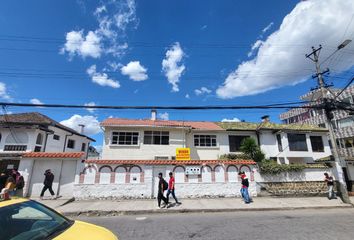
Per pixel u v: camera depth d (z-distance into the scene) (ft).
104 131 70.03
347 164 65.92
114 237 11.53
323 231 22.54
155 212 33.81
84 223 12.75
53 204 37.37
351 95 89.97
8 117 62.54
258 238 20.12
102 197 42.96
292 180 50.55
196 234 21.63
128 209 34.37
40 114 68.85
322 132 80.69
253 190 47.65
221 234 21.50
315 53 51.03
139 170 45.01
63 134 73.87
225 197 45.62
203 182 46.09
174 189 42.80
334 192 49.83
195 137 76.07
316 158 77.61
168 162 46.11
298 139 78.89
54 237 10.35
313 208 37.65
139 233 22.21
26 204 12.59
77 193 42.80
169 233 22.08
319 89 53.11
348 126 92.02
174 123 75.92
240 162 48.39
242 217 29.81
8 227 10.64
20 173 43.73
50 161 45.34
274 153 75.36
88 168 44.06
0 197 28.32
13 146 54.60
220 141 76.13
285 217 29.78
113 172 44.32
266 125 80.18
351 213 33.35
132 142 70.18
